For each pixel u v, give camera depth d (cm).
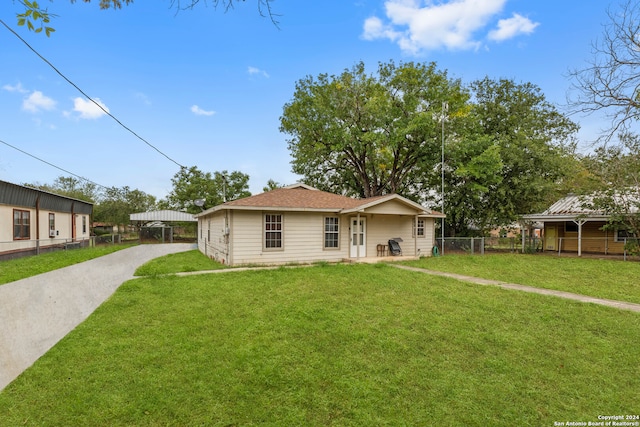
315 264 1351
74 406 349
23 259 1351
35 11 319
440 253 1875
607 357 487
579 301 760
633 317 649
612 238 1881
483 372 442
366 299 745
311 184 2791
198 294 765
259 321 592
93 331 529
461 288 880
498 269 1303
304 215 1440
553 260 1588
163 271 1059
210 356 461
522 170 2155
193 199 3334
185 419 338
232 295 762
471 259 1603
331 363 452
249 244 1326
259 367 434
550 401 385
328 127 2331
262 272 1079
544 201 2278
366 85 2306
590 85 828
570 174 2231
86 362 435
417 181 2653
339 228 1519
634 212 1645
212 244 1622
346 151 2484
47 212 1859
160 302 695
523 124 2289
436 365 456
